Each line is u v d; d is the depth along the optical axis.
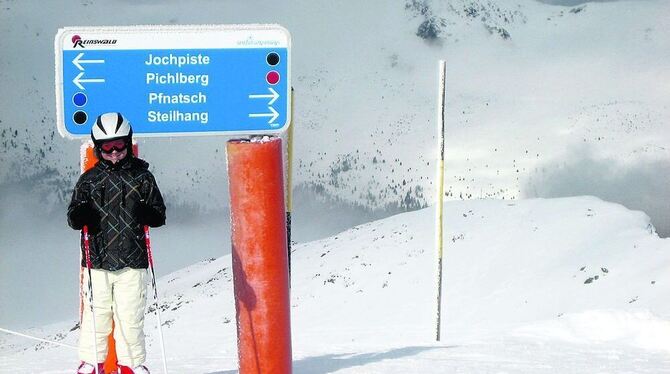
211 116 6.58
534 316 49.59
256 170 5.92
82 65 6.46
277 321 6.02
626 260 56.59
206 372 7.40
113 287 5.86
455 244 68.44
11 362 11.12
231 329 52.12
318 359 8.27
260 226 5.95
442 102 17.09
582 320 11.80
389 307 58.47
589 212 69.06
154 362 9.11
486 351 9.33
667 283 47.69
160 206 5.83
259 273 5.97
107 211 5.74
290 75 6.62
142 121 6.53
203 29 6.55
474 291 58.53
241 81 6.59
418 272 64.62
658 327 11.15
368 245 75.88
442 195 16.98
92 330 5.71
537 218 70.12
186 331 52.50
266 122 6.61
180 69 6.53
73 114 6.46
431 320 52.72
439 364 7.65
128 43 6.49
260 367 6.02
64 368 8.33
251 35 6.58
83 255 5.91
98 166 5.78
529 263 61.06
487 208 76.12
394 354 8.98
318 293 65.19
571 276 55.84
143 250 5.85
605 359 8.57
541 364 7.90
